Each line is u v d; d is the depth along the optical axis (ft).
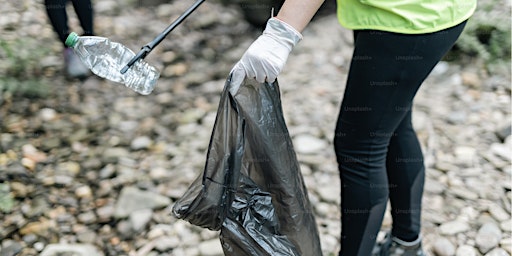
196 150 10.59
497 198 9.56
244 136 6.05
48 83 11.75
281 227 6.68
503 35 12.46
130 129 11.02
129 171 10.08
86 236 8.98
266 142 6.31
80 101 11.52
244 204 6.27
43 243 8.84
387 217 9.16
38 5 13.67
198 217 6.02
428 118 11.27
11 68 11.81
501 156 10.34
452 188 9.77
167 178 9.96
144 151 10.56
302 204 6.72
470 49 12.53
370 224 7.06
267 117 6.31
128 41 13.21
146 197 9.45
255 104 6.22
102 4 14.08
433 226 9.08
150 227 9.09
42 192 9.60
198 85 12.22
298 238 6.76
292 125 11.14
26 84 11.53
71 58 11.78
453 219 9.20
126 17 13.87
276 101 6.44
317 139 10.80
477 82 12.12
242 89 6.12
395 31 6.03
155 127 11.09
